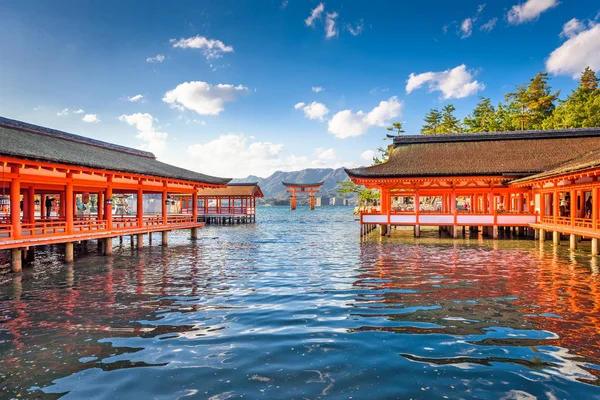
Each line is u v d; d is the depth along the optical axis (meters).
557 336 7.96
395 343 7.61
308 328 8.56
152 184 25.09
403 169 30.91
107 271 16.44
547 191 26.08
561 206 26.77
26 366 6.72
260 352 7.20
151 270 16.67
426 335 8.06
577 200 25.59
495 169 29.41
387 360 6.80
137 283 13.85
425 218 29.61
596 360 6.79
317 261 19.06
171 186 27.31
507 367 6.53
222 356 7.04
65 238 17.48
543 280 13.69
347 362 6.73
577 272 15.16
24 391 5.82
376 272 15.69
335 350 7.27
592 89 64.44
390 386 5.88
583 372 6.34
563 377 6.17
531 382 6.01
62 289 12.93
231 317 9.46
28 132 21.22
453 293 11.83
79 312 10.09
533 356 6.96
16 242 15.12
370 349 7.30
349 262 18.56
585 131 33.41
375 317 9.37
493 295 11.53
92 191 25.91
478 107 78.75
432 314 9.59
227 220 61.41
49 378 6.25
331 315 9.56
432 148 35.81
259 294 11.94
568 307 10.12
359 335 8.09
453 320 9.09
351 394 5.64
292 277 14.77
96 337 8.15
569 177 20.61
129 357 7.05
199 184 30.00
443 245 25.27
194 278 14.74
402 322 8.95
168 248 25.41
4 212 29.03
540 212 27.64
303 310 10.04
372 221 30.47
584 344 7.51
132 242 25.06
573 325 8.66
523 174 28.38
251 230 44.22
